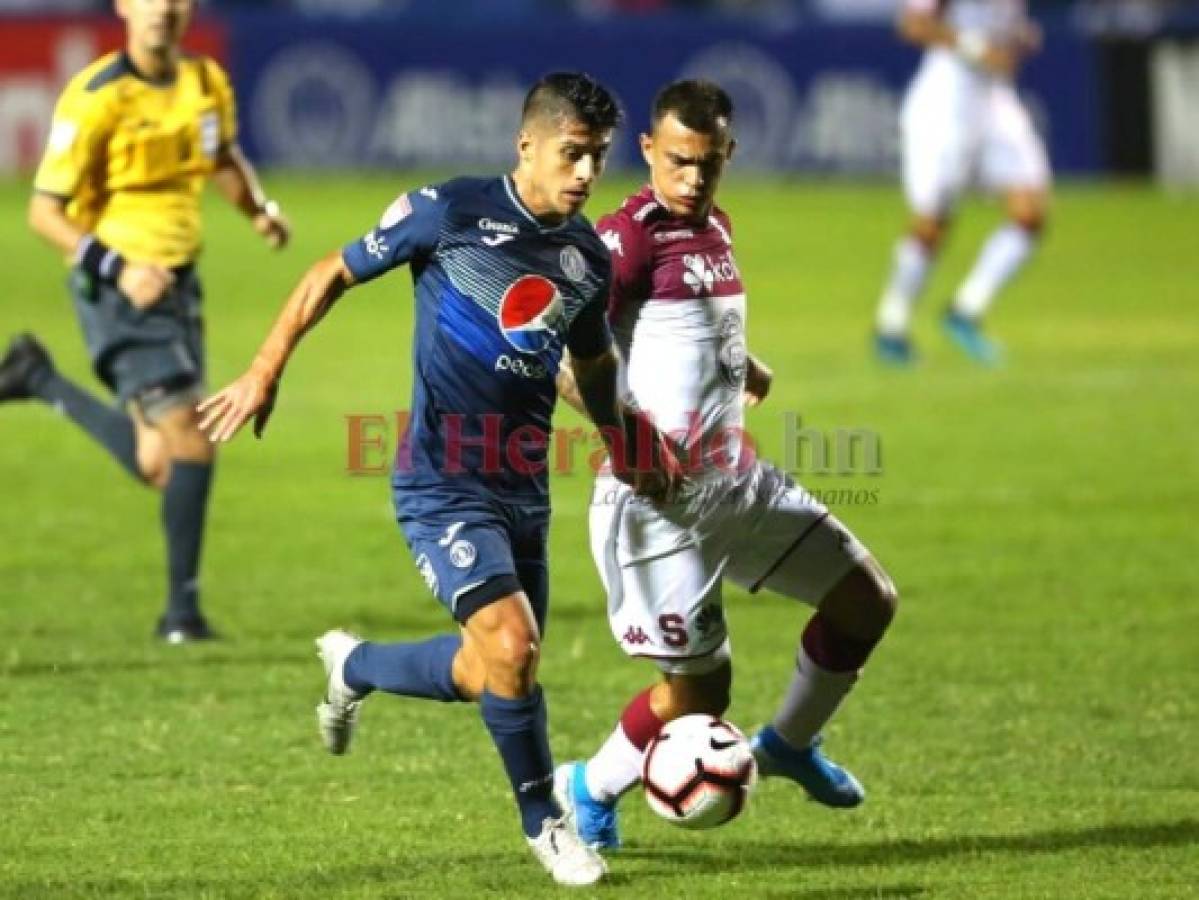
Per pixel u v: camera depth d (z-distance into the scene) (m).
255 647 31.67
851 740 27.09
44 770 25.00
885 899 20.38
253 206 34.59
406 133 109.56
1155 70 117.81
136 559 38.53
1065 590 36.59
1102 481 46.97
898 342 64.19
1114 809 23.91
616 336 22.45
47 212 31.25
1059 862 21.78
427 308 21.05
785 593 22.92
